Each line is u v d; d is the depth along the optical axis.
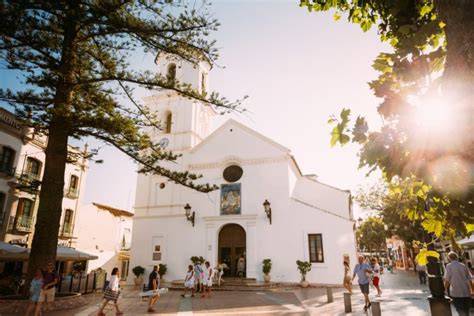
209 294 17.25
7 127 19.86
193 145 28.20
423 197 2.94
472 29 1.77
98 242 32.38
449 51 1.93
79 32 13.96
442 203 2.75
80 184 26.44
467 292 8.07
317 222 23.20
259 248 23.41
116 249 34.91
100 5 11.83
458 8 1.87
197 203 25.72
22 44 12.34
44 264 12.25
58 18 12.62
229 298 16.58
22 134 20.91
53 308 12.07
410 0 3.10
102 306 11.24
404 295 16.23
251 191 24.97
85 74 14.02
